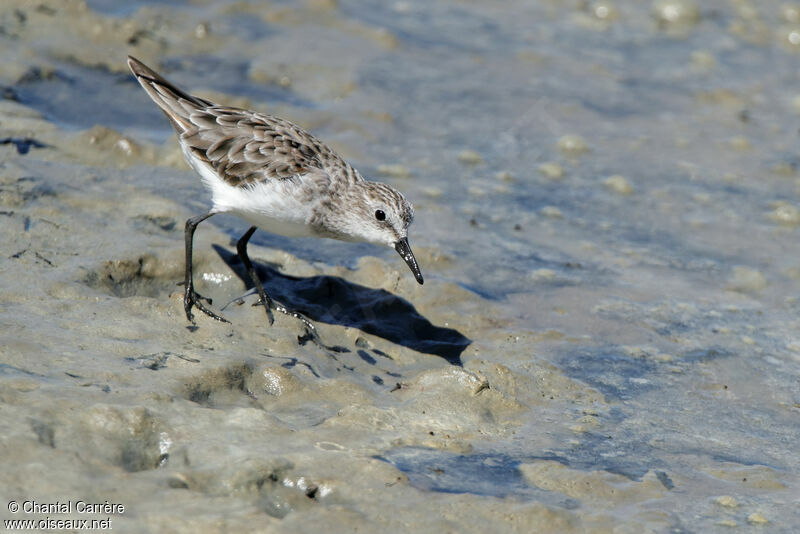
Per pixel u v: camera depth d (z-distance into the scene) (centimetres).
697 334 1214
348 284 1203
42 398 809
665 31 2392
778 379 1123
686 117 1948
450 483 823
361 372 1039
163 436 809
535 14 2419
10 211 1179
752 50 2323
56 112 1559
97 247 1134
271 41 2016
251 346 1008
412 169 1611
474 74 2033
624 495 848
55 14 1842
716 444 970
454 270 1316
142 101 1667
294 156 1065
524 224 1488
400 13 2314
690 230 1524
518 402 1003
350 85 1873
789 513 841
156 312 1029
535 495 826
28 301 989
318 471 796
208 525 707
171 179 1395
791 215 1577
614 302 1279
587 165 1719
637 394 1063
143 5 2048
